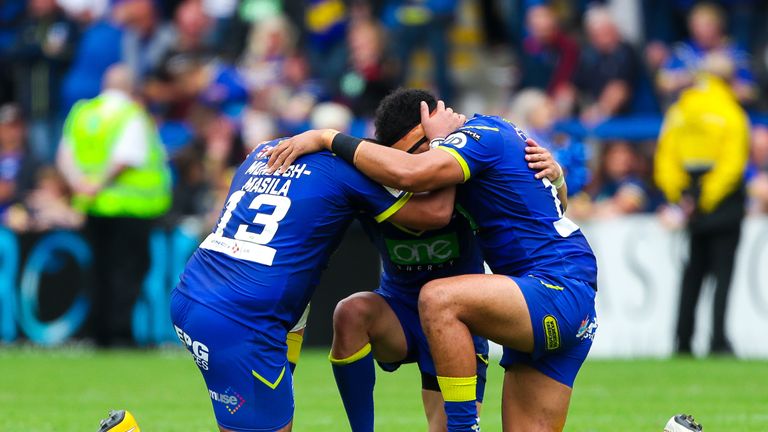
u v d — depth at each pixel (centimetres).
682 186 3912
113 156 4209
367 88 4869
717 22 4650
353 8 5206
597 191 4309
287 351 1956
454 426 1830
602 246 4172
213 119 4950
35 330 4447
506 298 1831
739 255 4062
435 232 2006
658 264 4112
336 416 2677
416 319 2064
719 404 2808
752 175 4297
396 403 2927
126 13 5259
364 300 2039
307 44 5384
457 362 1819
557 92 4844
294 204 1866
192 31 5244
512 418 1931
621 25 5284
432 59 5156
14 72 5484
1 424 2542
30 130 5156
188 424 2545
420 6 5147
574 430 2416
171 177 4838
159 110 5134
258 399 1827
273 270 1841
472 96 5459
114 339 4353
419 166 1853
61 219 4597
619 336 4147
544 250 1912
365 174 1877
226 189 4450
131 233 4275
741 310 4056
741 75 4575
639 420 2558
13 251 4491
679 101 3931
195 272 1889
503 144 1930
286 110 4716
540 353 1870
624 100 4612
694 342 4062
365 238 4169
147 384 3294
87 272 4359
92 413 2723
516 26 5425
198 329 1839
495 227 1939
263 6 5575
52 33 5203
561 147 3978
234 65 5472
